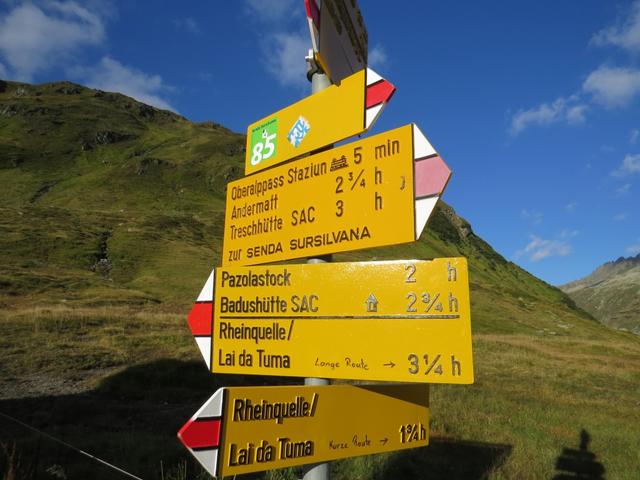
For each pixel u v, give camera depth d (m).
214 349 2.66
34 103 153.25
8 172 111.00
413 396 2.61
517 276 133.12
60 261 47.94
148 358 14.90
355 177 2.45
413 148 2.25
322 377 2.29
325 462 2.34
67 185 107.25
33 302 29.16
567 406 12.88
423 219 2.15
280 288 2.50
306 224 2.62
